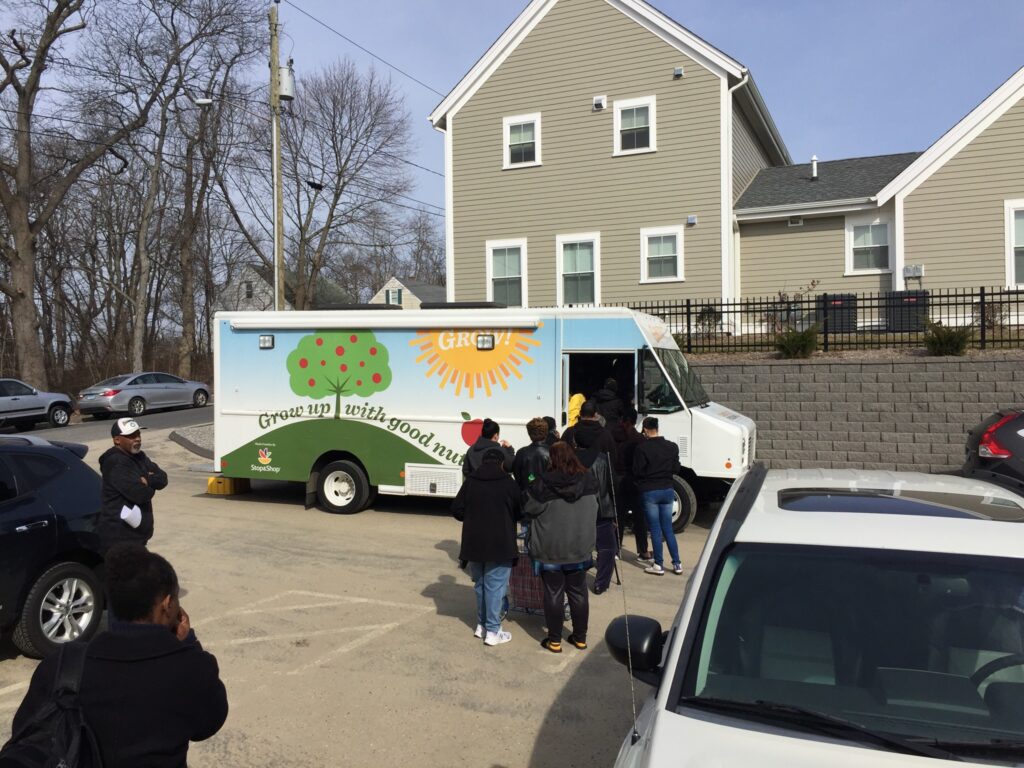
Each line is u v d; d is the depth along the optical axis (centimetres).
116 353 3938
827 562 279
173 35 2995
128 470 591
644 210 1877
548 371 1002
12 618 541
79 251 3928
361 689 511
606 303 1911
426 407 1050
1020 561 268
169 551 875
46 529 562
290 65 1652
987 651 251
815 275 1866
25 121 2569
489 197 2019
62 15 2542
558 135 1948
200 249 3900
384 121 3594
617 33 1886
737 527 304
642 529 842
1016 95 1645
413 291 5231
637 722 273
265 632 618
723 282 1812
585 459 711
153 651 237
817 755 224
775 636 265
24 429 2245
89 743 225
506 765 414
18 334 2611
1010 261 1661
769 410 1343
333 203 3628
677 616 288
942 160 1703
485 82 2014
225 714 254
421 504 1176
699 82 1822
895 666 252
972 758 223
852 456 1299
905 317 1656
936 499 330
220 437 1139
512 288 2003
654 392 974
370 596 714
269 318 1114
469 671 543
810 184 1973
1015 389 1209
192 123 3272
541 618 669
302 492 1271
